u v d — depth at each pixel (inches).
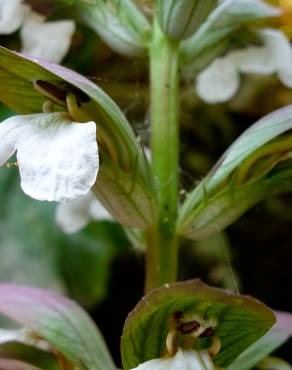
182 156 26.9
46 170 13.4
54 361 16.0
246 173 15.1
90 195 19.2
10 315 15.3
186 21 16.0
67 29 17.6
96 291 23.5
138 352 13.9
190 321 13.5
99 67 25.9
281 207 26.6
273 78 26.1
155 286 15.6
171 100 16.3
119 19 16.8
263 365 17.3
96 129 14.4
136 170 14.7
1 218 23.8
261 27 17.7
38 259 23.4
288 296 27.4
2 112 24.2
